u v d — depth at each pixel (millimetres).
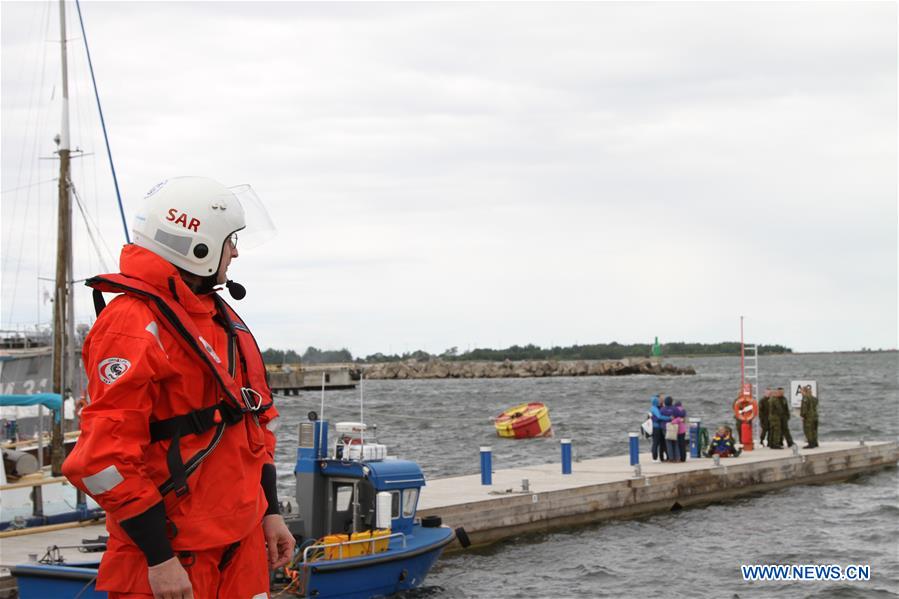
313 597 13164
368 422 60031
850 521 22141
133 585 3021
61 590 11414
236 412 3158
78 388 29484
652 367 164250
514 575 16922
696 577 16781
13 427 25031
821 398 80812
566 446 24688
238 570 3166
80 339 29734
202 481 3080
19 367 29234
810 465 28641
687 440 27359
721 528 21422
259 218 3773
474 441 46281
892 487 27844
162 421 3045
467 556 18531
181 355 3053
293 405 83438
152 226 3252
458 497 20422
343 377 119750
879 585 15984
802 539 20062
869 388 98938
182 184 3320
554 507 21203
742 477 26203
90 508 18375
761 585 16125
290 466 34500
